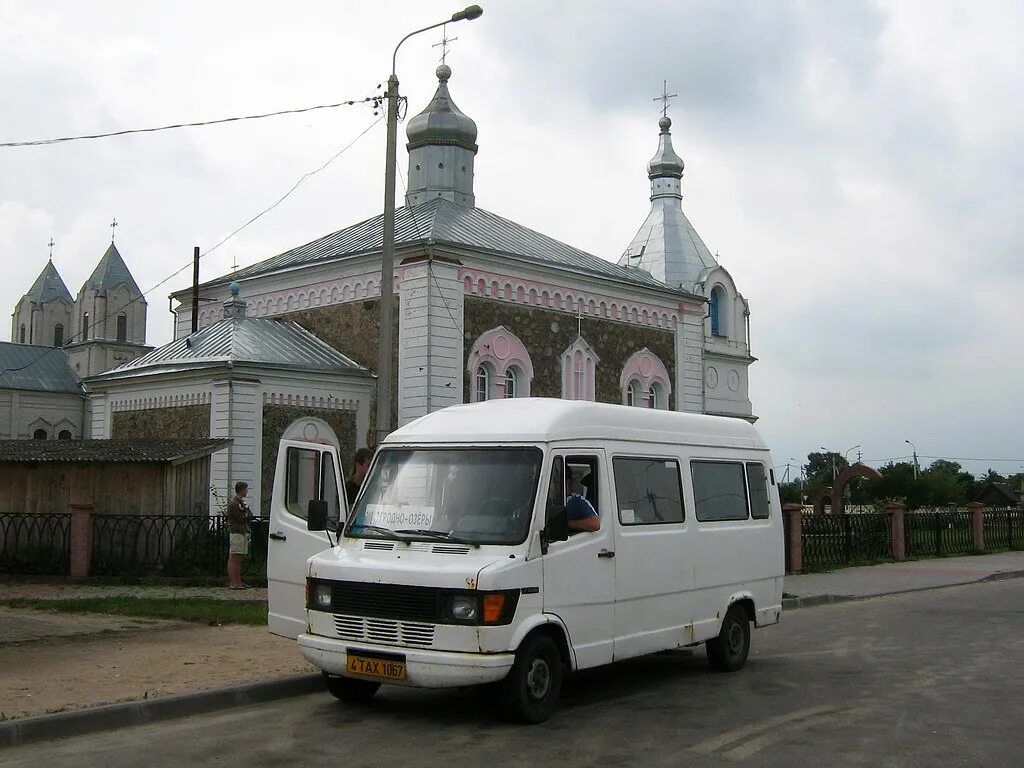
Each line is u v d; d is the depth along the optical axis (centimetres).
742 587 1194
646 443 1078
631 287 3325
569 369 3114
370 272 2905
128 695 942
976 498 6322
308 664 1107
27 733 824
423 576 866
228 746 815
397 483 984
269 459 2642
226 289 3312
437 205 3362
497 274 2925
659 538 1058
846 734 848
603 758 775
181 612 1463
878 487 6031
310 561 942
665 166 4778
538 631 905
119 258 7862
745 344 4631
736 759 770
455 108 3594
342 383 2802
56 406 7050
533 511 910
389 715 928
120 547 1939
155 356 2936
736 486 1222
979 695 1011
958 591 2136
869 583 2211
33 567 1980
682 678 1128
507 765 756
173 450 1978
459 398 2786
